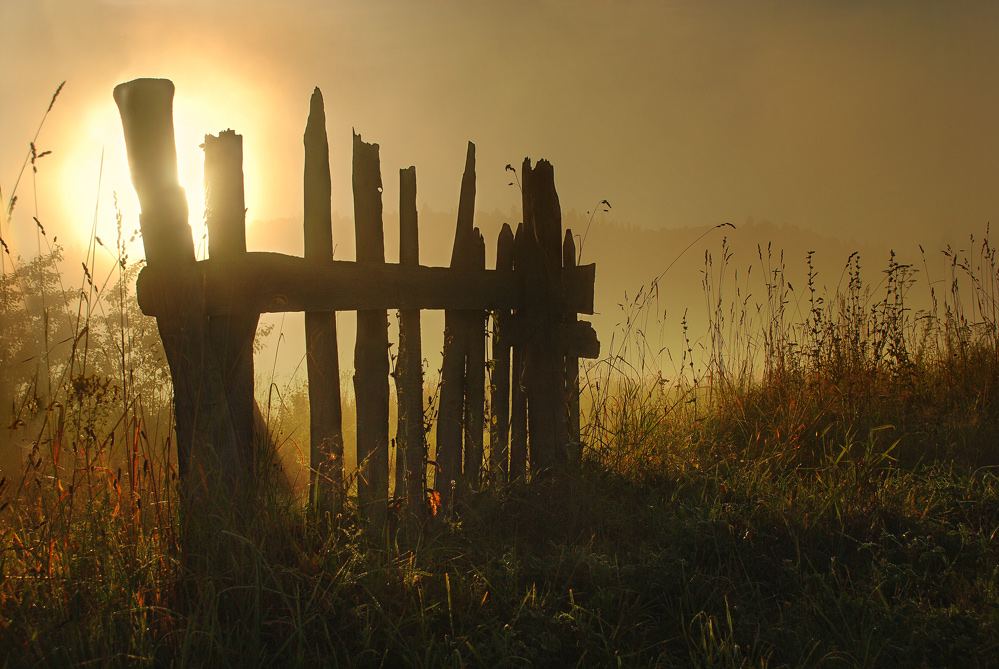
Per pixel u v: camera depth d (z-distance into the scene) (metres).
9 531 2.77
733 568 3.08
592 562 2.88
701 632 2.49
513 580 2.78
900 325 5.99
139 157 2.94
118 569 2.49
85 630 2.24
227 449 3.03
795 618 2.66
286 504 3.11
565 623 2.46
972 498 3.69
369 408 3.59
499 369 4.22
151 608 2.28
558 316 4.29
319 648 2.36
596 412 4.80
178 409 2.99
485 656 2.29
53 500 2.95
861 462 4.13
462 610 2.58
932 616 2.53
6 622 2.25
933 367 6.36
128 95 2.93
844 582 2.92
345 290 3.38
